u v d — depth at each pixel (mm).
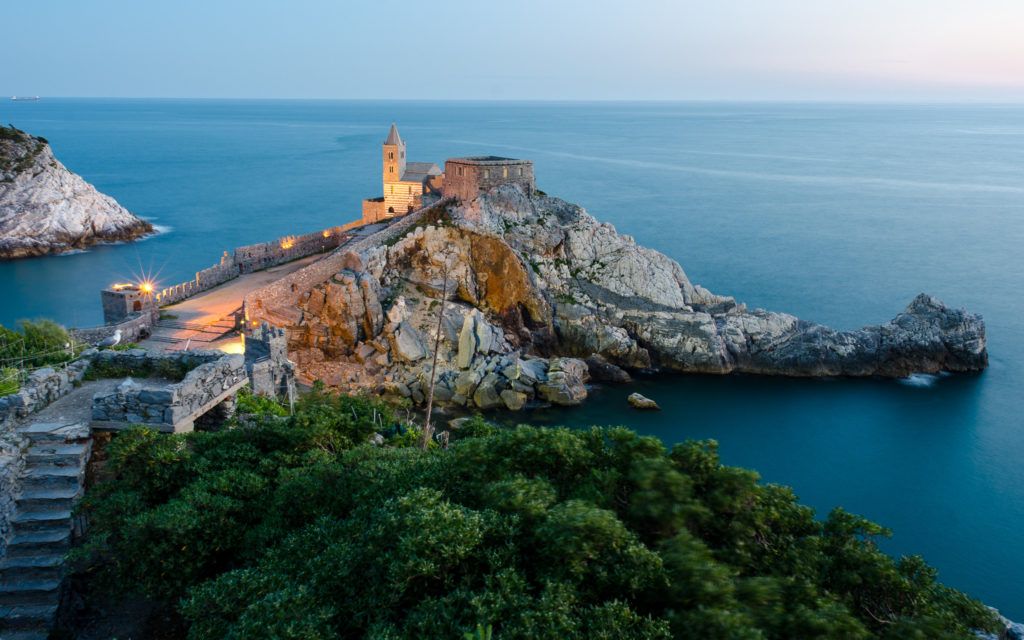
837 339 76750
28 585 17406
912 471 58750
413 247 77000
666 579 14227
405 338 67688
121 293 54125
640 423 64438
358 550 14664
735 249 130750
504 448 18922
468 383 64750
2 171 116750
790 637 14086
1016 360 81125
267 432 21781
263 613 13086
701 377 75500
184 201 170875
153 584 16453
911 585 16859
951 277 113625
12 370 24156
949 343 77562
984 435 64500
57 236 118500
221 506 17547
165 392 20953
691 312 78688
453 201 86125
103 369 24891
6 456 19172
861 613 16422
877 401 70812
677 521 16766
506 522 15195
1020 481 57562
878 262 122625
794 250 130625
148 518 16766
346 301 65562
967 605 17469
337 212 160000
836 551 17734
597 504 16938
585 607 13766
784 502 18531
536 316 76625
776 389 73125
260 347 37375
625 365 76812
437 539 13992
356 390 60344
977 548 49281
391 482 17781
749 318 79000
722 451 60844
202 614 14047
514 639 12375
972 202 184500
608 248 84312
